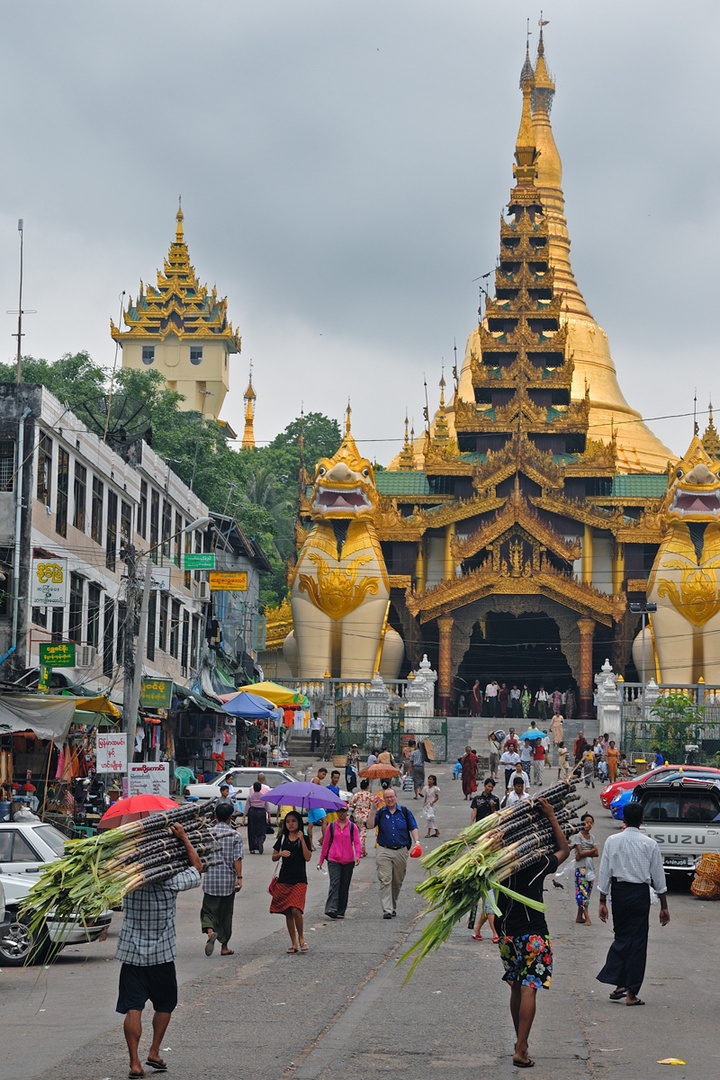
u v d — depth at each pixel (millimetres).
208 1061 11008
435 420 94750
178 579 50656
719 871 23609
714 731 57469
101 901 10453
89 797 30922
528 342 81875
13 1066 10906
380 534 75812
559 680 81438
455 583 71125
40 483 34781
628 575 75562
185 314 107812
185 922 20688
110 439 44844
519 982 11031
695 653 68250
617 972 13656
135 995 10680
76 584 37781
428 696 63750
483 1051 11391
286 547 98625
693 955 17500
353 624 69750
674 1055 11258
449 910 10766
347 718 60219
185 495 52375
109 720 31906
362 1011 13141
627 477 80812
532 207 86438
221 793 30578
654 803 24625
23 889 17266
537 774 45812
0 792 28422
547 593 70500
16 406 34250
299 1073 10547
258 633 71688
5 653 33094
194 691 49969
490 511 75500
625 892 13688
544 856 11125
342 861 20422
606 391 93375
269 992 14188
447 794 45125
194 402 106750
